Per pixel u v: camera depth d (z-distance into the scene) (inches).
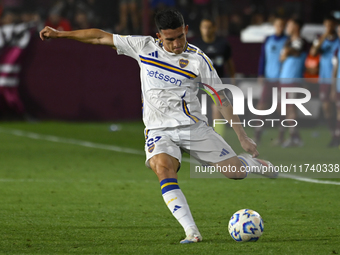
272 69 1539.1
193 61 623.8
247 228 569.9
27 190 897.5
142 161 1257.4
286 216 715.4
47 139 1673.2
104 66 2202.3
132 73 2231.8
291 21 1504.7
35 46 2140.7
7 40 2143.2
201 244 563.8
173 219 694.5
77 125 2076.8
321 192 894.4
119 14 2465.6
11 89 2134.6
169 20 590.2
